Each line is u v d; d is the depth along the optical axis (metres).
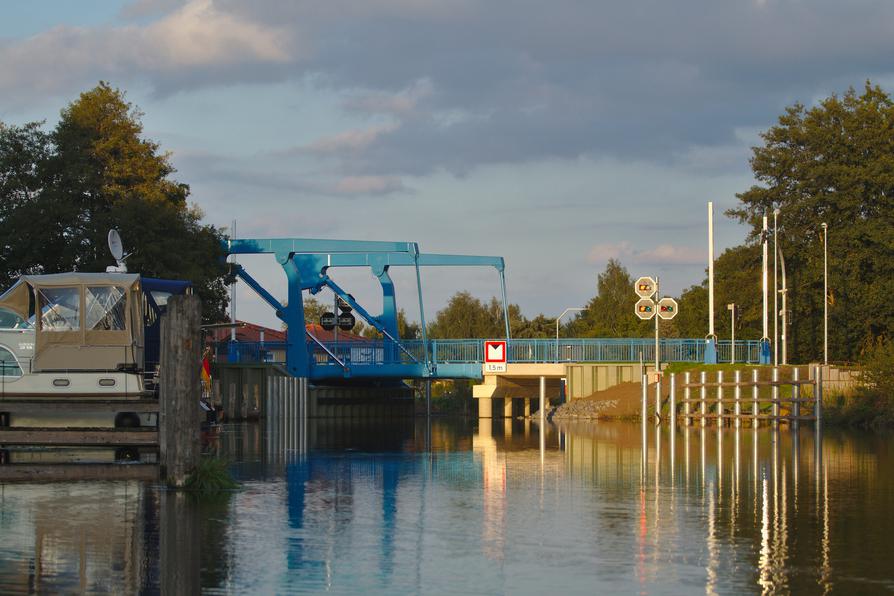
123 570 15.03
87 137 70.69
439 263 71.31
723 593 13.90
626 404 62.25
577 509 20.78
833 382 56.16
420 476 26.95
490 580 14.58
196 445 22.94
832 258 81.62
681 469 28.78
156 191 71.25
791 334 84.69
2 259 64.94
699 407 56.19
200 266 69.00
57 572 14.92
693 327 99.94
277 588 14.08
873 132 84.00
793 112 88.31
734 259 90.38
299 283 71.88
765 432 47.03
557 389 78.12
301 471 28.41
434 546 16.88
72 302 30.34
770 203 87.88
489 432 51.38
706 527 18.70
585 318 131.50
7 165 66.00
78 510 19.95
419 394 106.00
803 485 24.86
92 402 24.41
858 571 15.15
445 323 126.12
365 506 21.05
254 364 69.06
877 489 24.02
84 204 68.69
